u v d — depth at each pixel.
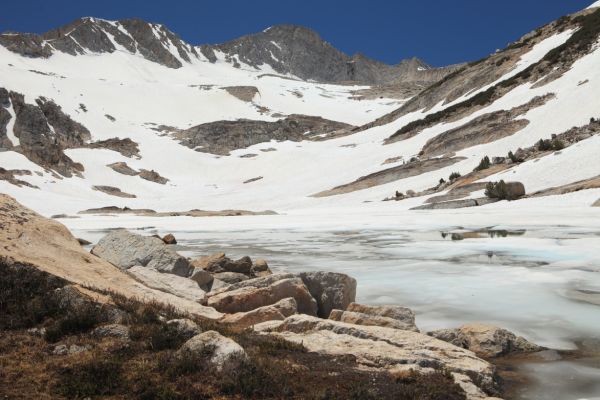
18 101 158.75
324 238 31.95
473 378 6.64
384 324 9.05
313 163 137.38
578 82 92.12
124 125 186.12
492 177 66.88
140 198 125.44
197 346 6.10
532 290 14.00
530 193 54.28
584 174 54.69
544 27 143.75
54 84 199.88
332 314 9.62
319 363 6.47
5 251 8.82
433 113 134.62
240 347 6.08
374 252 23.91
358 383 5.86
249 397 5.47
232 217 64.88
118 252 13.76
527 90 103.56
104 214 88.12
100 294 8.07
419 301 13.25
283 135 184.00
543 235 27.23
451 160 87.88
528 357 8.46
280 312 9.58
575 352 8.76
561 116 83.50
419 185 82.00
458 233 31.41
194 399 5.39
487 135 92.38
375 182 94.00
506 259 19.86
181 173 152.75
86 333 6.86
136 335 6.77
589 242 23.34
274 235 35.41
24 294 7.68
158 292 10.28
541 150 72.19
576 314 11.34
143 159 158.00
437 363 6.73
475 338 8.91
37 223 10.45
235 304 10.71
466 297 13.46
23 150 135.12
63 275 8.77
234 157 165.62
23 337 6.75
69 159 139.25
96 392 5.48
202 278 13.09
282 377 5.84
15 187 108.56
